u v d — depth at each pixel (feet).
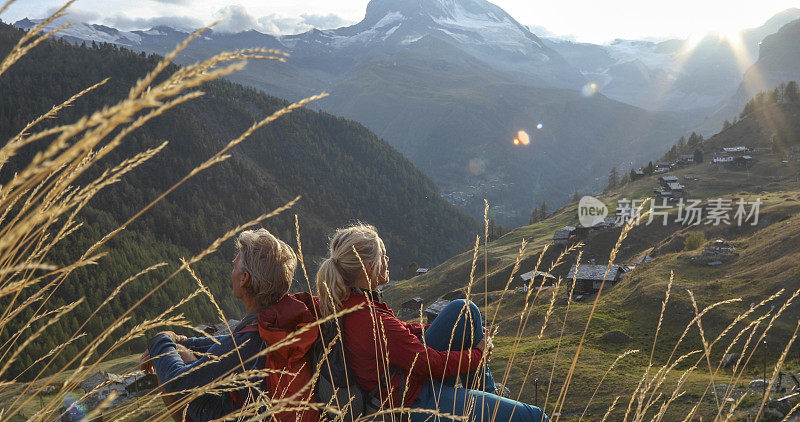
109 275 378.73
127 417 3.49
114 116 1.93
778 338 131.34
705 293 180.24
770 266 190.80
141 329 3.60
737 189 455.63
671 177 483.92
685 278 206.59
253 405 3.73
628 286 212.64
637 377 93.40
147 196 618.85
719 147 617.21
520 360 101.40
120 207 571.28
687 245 276.41
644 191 491.31
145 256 477.77
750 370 111.75
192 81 2.09
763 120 618.85
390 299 370.94
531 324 136.56
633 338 152.46
